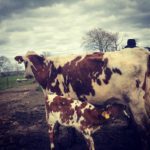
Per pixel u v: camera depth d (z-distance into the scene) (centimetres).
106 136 256
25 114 367
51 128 223
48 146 247
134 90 211
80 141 249
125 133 260
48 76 257
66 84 245
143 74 208
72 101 215
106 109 208
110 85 220
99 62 225
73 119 212
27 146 250
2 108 427
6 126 316
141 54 212
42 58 266
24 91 638
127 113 263
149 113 208
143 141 210
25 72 277
